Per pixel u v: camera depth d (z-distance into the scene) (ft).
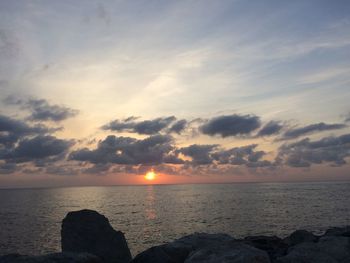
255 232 213.46
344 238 49.67
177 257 50.83
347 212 321.32
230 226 246.88
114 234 71.77
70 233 69.46
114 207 493.77
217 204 499.51
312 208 372.79
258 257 39.52
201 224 262.88
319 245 47.75
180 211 393.50
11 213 410.52
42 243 195.21
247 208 402.93
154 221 292.20
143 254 50.78
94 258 46.93
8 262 43.57
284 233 204.54
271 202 496.23
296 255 44.70
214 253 41.32
